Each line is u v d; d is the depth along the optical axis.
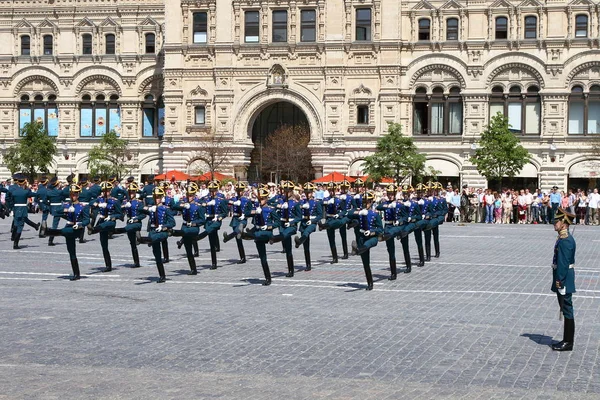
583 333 23.98
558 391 17.97
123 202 52.66
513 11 92.62
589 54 91.38
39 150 100.06
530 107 93.38
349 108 95.56
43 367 19.92
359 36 95.69
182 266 40.88
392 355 21.25
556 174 92.50
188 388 18.06
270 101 97.56
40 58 105.19
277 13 96.81
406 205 37.62
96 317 26.42
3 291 32.19
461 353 21.48
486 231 65.88
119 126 104.94
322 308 28.30
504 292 32.06
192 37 98.69
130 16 103.94
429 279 36.06
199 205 37.59
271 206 34.66
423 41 94.19
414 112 95.69
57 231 35.38
